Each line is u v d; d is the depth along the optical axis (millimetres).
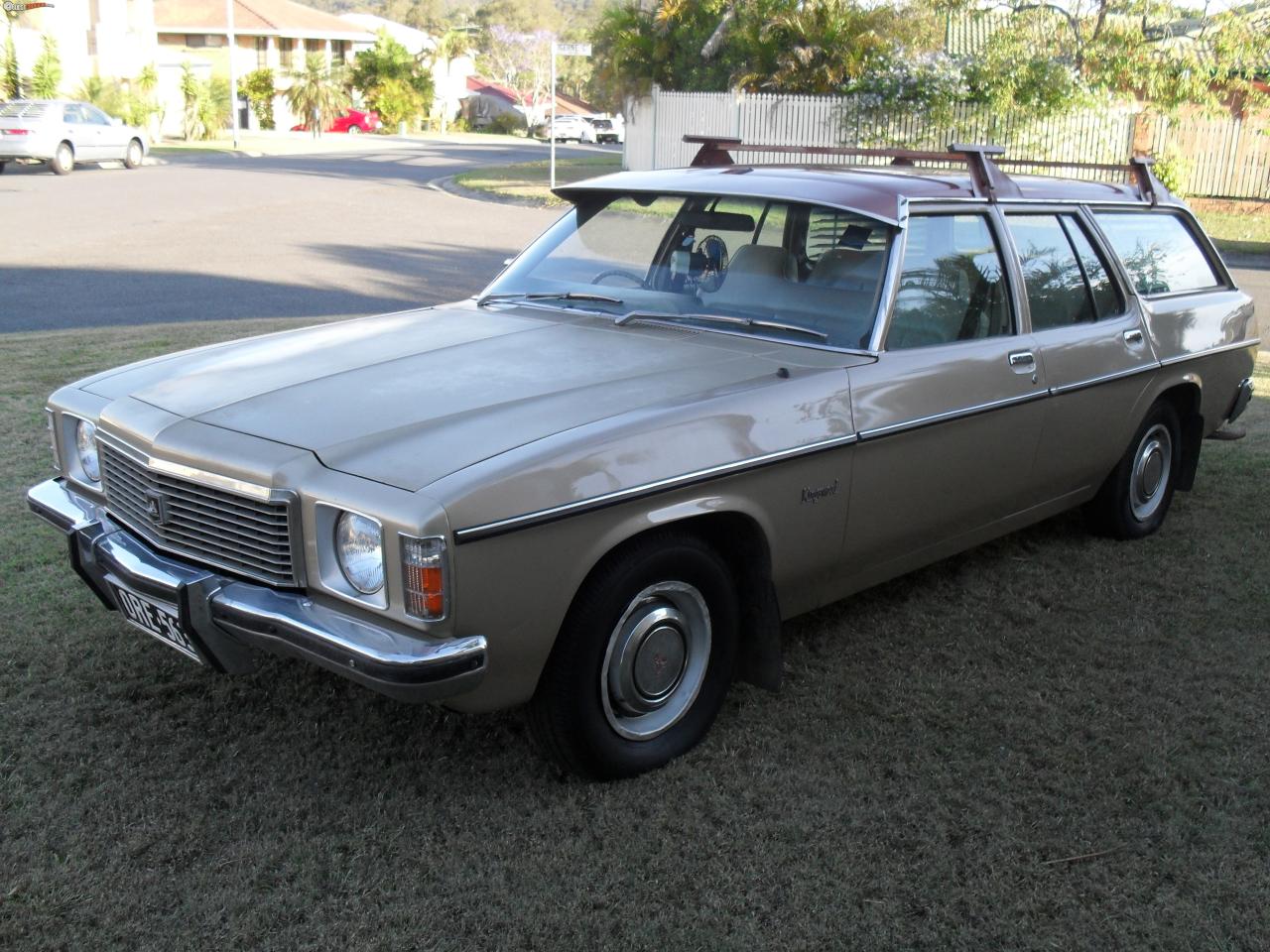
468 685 2908
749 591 3680
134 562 3287
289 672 3990
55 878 2887
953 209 4293
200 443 3189
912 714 3822
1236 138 23234
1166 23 21922
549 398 3346
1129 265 5254
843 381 3723
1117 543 5492
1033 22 22422
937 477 4109
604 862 3025
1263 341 11219
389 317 4441
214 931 2729
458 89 76938
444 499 2799
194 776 3354
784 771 3461
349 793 3299
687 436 3268
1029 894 2932
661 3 27016
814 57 25062
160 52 48562
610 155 42531
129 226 16812
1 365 7902
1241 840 3174
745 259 4215
